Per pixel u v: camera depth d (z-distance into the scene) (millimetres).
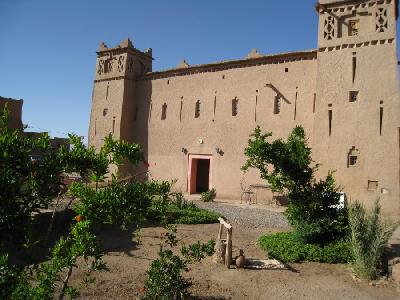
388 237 9891
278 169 11719
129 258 10477
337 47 20438
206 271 9805
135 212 5137
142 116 29562
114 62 30469
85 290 7812
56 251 4863
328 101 20250
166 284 7160
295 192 11805
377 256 9758
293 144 11672
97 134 30281
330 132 20016
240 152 24219
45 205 4656
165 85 28609
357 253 9836
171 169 27344
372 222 10117
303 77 22297
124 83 29469
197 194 26453
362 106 19359
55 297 7270
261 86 23844
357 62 19812
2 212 4090
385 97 18875
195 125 26547
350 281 9414
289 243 11641
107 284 8289
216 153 25234
